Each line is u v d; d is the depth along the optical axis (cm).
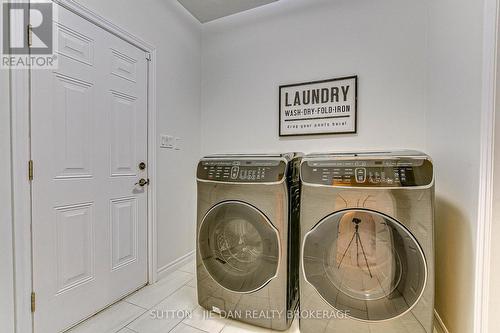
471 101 120
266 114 246
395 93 201
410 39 196
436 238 163
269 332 147
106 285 169
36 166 131
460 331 127
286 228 144
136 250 192
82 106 153
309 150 230
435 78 173
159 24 212
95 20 159
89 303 158
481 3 112
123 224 182
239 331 148
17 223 124
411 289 120
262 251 148
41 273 134
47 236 136
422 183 118
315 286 137
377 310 126
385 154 133
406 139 198
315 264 137
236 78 258
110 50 169
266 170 147
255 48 249
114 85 173
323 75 223
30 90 128
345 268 132
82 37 152
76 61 149
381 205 122
